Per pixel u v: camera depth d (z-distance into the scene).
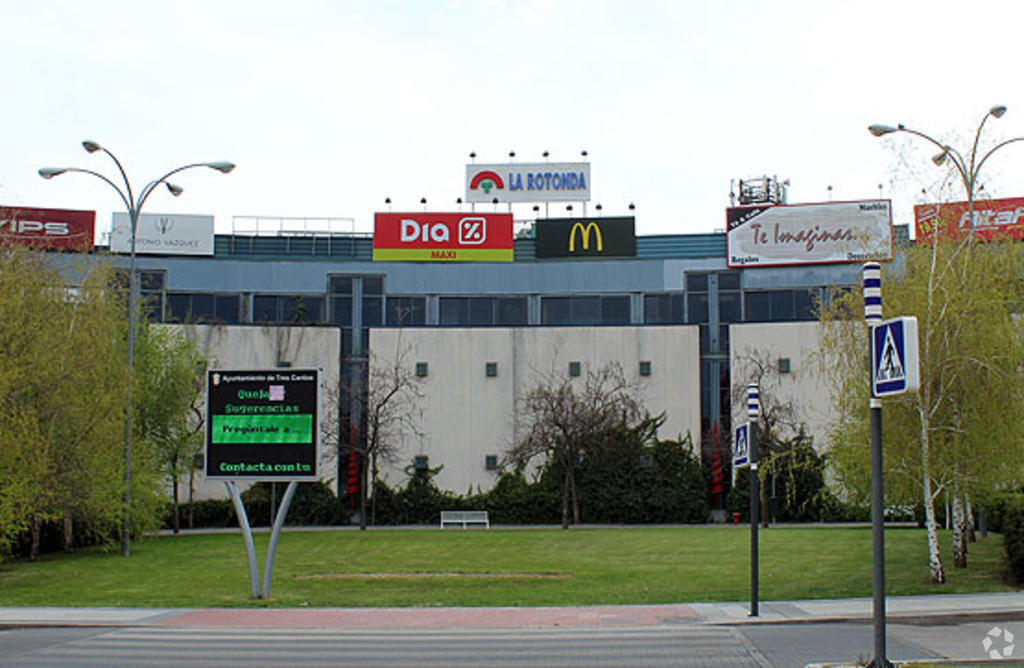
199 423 48.97
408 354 55.16
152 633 17.23
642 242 59.38
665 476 53.50
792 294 55.88
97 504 31.59
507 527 50.16
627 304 57.50
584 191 62.31
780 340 53.66
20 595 23.16
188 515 50.88
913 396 24.00
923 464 23.62
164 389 43.16
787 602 20.39
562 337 55.31
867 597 21.00
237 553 34.41
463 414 54.81
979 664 12.32
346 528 49.94
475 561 30.86
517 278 58.06
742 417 53.09
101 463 31.88
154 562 31.42
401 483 54.16
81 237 56.09
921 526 44.22
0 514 27.59
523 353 55.28
